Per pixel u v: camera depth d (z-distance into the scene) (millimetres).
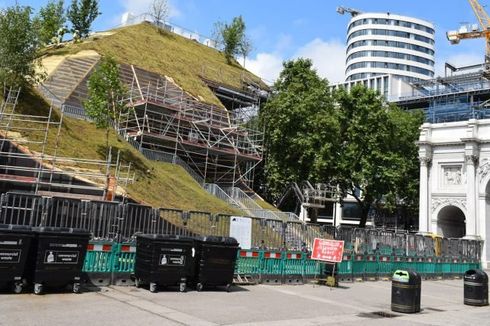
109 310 11336
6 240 12164
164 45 72312
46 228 12719
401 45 143125
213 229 18297
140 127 45844
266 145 54562
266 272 19172
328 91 53000
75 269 13086
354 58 145500
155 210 16734
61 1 62188
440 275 29812
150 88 52750
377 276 24922
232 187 48094
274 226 20219
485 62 91125
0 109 28656
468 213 50062
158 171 38312
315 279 21047
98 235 15297
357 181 49469
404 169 52875
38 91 36906
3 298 11773
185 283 15117
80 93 46906
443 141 53000
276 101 50812
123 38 66438
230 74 74188
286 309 13594
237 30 88188
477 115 58469
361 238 24750
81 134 35781
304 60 53688
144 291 14586
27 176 25844
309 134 47469
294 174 48156
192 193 36938
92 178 28281
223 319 11367
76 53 55438
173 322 10570
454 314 15055
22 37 31328
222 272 15820
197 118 51500
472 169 50406
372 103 50719
